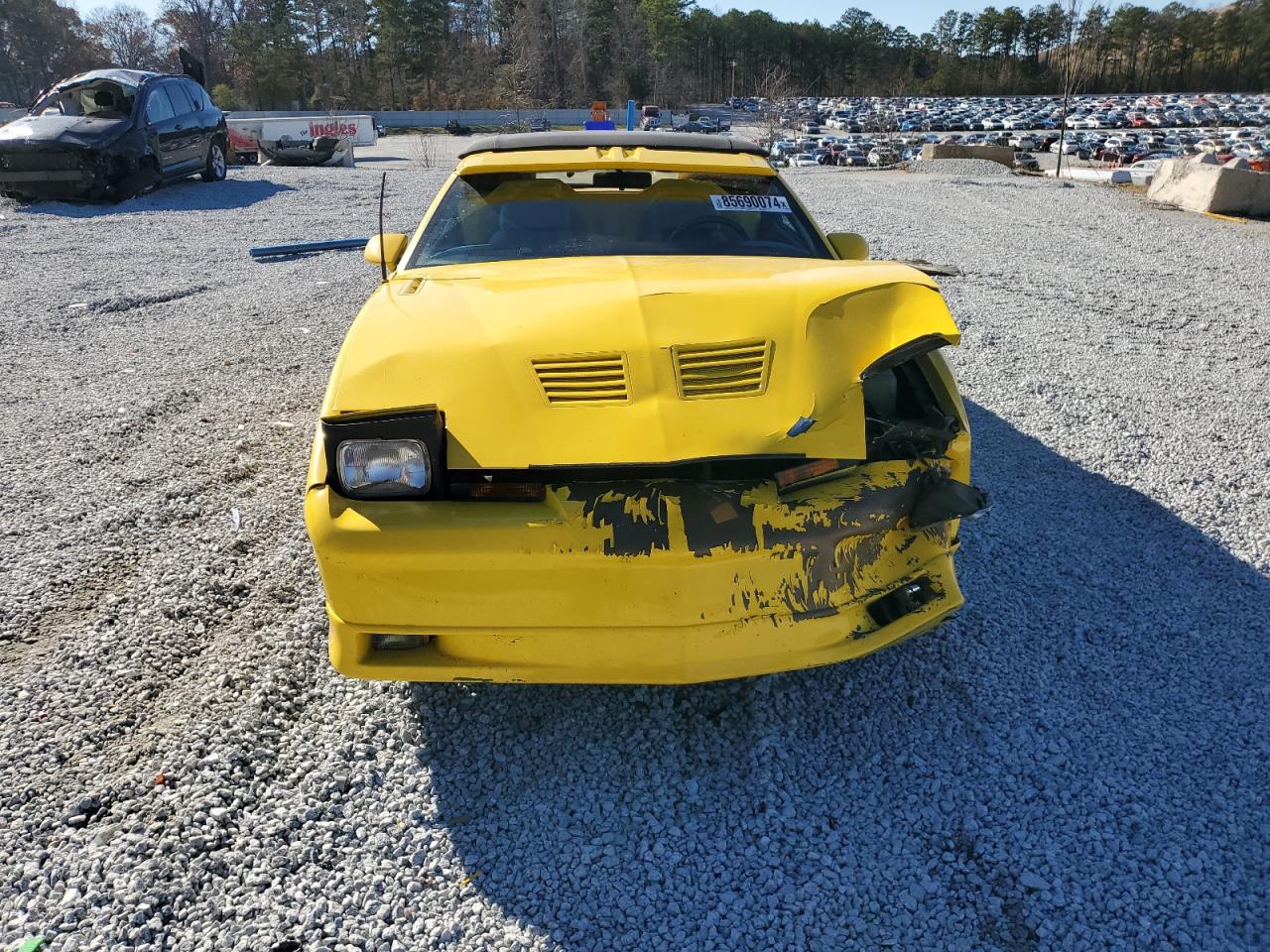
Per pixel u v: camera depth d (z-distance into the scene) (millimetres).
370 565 2076
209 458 4395
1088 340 6406
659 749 2441
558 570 2062
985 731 2488
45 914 1931
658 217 3379
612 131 3912
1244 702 2594
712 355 2268
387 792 2295
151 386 5477
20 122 13367
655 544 2053
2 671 2764
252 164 25359
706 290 2484
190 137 14961
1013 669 2752
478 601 2107
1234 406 5082
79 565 3375
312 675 2738
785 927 1921
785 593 2164
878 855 2102
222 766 2352
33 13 83562
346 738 2480
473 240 3262
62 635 2949
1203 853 2072
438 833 2170
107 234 11070
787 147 37938
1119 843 2109
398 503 2078
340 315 7148
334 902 1973
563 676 2158
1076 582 3240
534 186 3498
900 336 2395
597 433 2090
